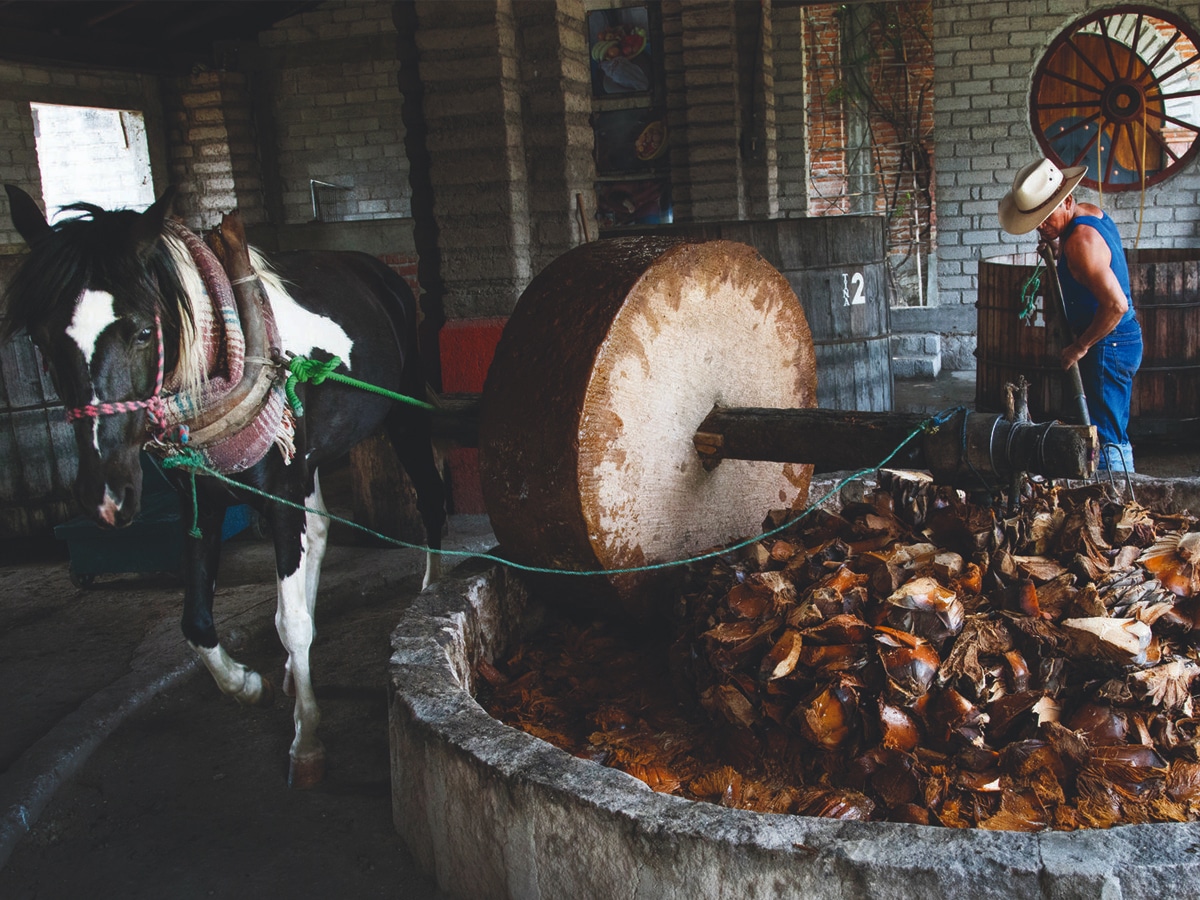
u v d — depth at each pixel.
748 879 2.04
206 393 3.04
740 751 2.85
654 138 9.93
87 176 10.98
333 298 3.90
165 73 10.45
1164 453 6.74
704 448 3.48
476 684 3.39
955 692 2.66
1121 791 2.51
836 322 6.99
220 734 3.76
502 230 5.62
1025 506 3.18
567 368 3.14
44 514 6.10
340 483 7.45
